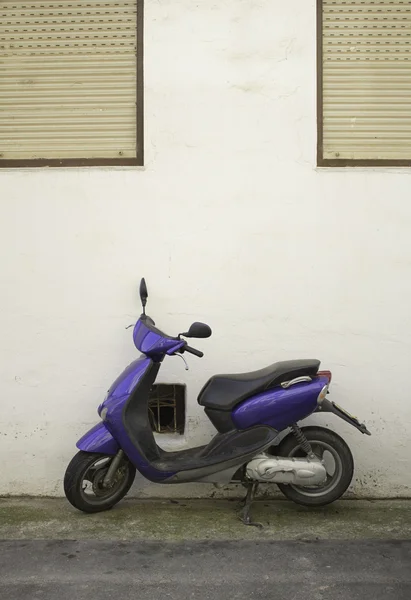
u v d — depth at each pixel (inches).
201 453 163.5
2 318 180.1
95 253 179.5
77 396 179.9
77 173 179.5
